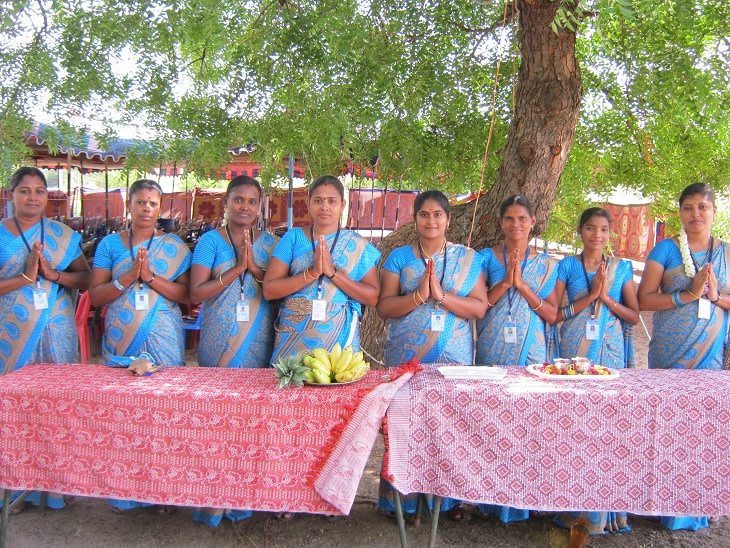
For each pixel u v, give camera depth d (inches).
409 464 109.9
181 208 560.1
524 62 183.9
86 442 111.3
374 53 183.2
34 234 141.7
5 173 161.0
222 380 119.3
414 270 136.6
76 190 542.3
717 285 139.9
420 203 134.3
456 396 109.4
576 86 182.5
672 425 108.8
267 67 180.4
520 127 186.4
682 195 142.4
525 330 139.9
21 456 112.2
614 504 109.2
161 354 138.3
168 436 109.7
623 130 226.1
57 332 142.1
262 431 108.0
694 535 132.6
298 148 185.9
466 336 138.6
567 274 149.3
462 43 210.4
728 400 108.6
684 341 140.7
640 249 544.1
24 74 167.0
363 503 146.3
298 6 168.4
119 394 110.3
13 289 136.4
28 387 112.3
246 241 135.3
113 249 138.9
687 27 160.6
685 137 213.8
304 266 133.1
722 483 108.9
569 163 224.8
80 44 166.9
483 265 146.3
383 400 107.8
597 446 109.1
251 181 141.2
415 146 214.7
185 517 137.1
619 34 180.9
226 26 172.2
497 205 194.5
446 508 135.2
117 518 136.0
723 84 158.2
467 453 109.6
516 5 173.3
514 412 108.9
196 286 137.7
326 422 107.7
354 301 136.6
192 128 190.9
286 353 132.8
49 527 131.3
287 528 133.1
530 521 138.2
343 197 135.9
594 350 144.3
